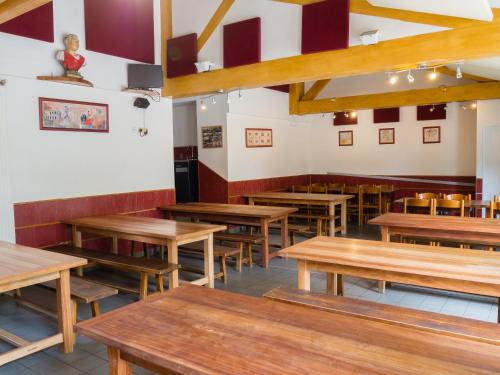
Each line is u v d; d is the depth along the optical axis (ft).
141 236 14.15
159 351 5.11
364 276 9.51
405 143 32.24
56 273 10.09
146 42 20.90
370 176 33.94
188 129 32.73
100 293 10.86
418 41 14.89
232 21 19.52
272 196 25.84
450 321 7.39
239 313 6.33
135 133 20.54
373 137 33.63
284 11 17.84
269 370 4.61
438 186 31.01
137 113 20.63
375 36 15.19
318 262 10.09
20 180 15.87
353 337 5.46
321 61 17.03
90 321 6.09
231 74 19.56
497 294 8.04
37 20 16.15
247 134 28.89
